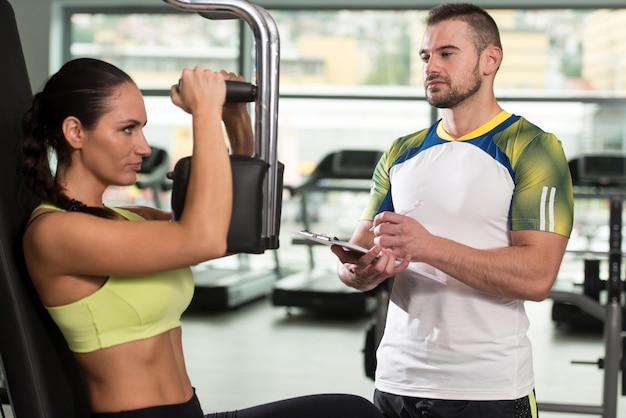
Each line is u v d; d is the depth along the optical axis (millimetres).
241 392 4738
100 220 1510
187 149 8750
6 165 1642
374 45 8438
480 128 2119
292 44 8531
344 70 8500
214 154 1458
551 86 8133
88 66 1589
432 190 2121
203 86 1473
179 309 1711
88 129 1589
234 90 1501
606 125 8109
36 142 1613
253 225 1485
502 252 1967
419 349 2102
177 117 8719
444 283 2053
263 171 1486
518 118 2113
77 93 1575
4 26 1738
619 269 3283
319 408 1802
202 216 1442
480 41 2086
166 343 1674
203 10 1500
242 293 7637
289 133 8641
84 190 1658
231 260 9055
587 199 7957
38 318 1633
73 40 8703
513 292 1969
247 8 1473
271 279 8500
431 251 1955
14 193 1654
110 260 1494
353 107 8531
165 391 1649
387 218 1958
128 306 1602
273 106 1494
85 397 1738
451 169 2111
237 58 8617
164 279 1641
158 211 1956
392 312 2205
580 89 8109
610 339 3211
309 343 6117
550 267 1980
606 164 7645
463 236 2072
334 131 8586
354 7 8367
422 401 2094
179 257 1466
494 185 2061
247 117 1787
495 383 2039
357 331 6637
